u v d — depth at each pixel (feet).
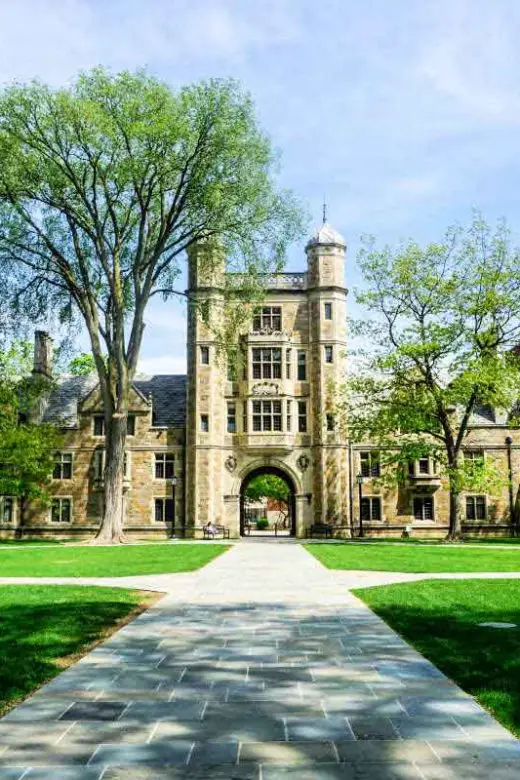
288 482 164.35
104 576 60.54
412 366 130.52
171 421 159.94
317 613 38.17
